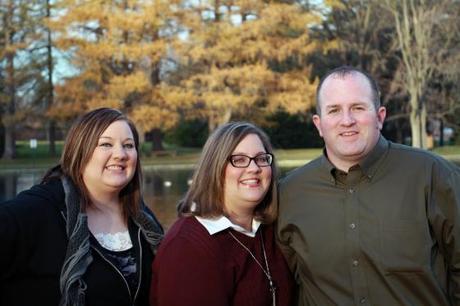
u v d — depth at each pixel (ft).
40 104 110.01
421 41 100.32
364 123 8.64
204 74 93.20
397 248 8.36
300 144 118.73
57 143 146.61
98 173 9.05
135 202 9.64
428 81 105.40
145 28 92.99
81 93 94.27
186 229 8.60
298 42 90.94
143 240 9.50
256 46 89.71
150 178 68.80
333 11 112.47
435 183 8.52
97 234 8.97
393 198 8.54
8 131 106.83
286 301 9.22
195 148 124.57
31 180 69.46
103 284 8.41
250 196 8.88
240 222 9.13
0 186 61.67
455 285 8.61
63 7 96.99
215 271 8.34
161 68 100.99
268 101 94.94
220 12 94.79
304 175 9.30
